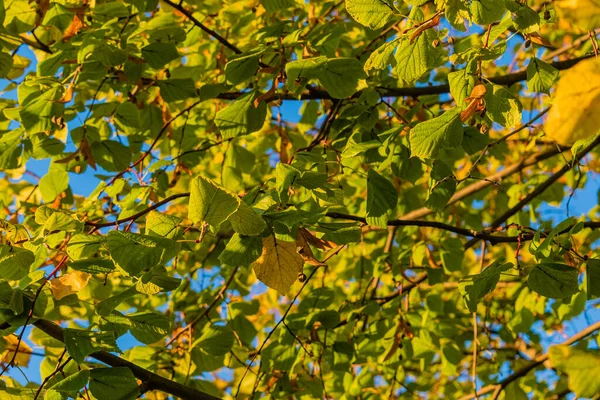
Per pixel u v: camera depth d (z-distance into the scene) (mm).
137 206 2859
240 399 3609
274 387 3342
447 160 3627
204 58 3607
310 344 3266
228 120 2539
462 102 1910
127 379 1953
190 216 1577
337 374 3855
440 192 2613
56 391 1844
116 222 2168
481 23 1775
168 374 3295
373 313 3547
